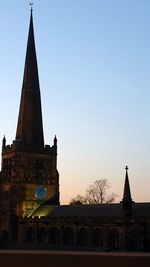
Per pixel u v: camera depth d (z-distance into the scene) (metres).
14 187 168.62
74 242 142.50
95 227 137.25
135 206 136.75
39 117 182.25
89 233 138.50
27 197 168.50
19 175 169.38
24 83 185.12
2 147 179.12
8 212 167.50
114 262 14.03
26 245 149.00
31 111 181.12
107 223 133.62
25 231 161.62
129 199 130.00
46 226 154.00
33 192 170.00
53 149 178.38
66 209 156.25
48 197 172.88
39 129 180.00
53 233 151.25
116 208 138.62
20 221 163.75
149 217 123.31
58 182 176.12
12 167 171.25
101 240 135.12
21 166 170.62
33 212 167.12
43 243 150.62
